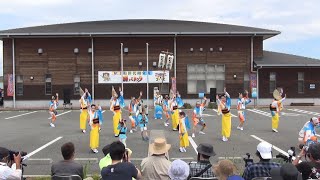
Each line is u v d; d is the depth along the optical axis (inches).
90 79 1359.5
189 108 1266.0
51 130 778.2
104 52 1357.0
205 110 1179.9
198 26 1464.1
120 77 1354.6
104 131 758.5
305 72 1382.9
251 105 1354.6
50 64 1357.0
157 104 973.8
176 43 1363.2
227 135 637.9
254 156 498.9
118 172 218.4
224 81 1373.0
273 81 1379.2
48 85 1364.4
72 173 240.2
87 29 1386.6
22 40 1352.1
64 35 1326.3
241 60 1374.3
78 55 1358.3
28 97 1357.0
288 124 847.1
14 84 1348.4
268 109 1221.7
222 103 641.0
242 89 1375.5
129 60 1355.8
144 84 1357.0
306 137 480.7
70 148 246.2
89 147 584.7
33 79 1355.8
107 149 271.4
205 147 237.9
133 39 1358.3
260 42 1384.1
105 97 1358.3
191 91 1368.1
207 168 233.5
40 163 462.3
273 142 620.1
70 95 1334.9
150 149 252.2
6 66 1352.1
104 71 1355.8
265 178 224.2
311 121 488.1
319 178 214.4
